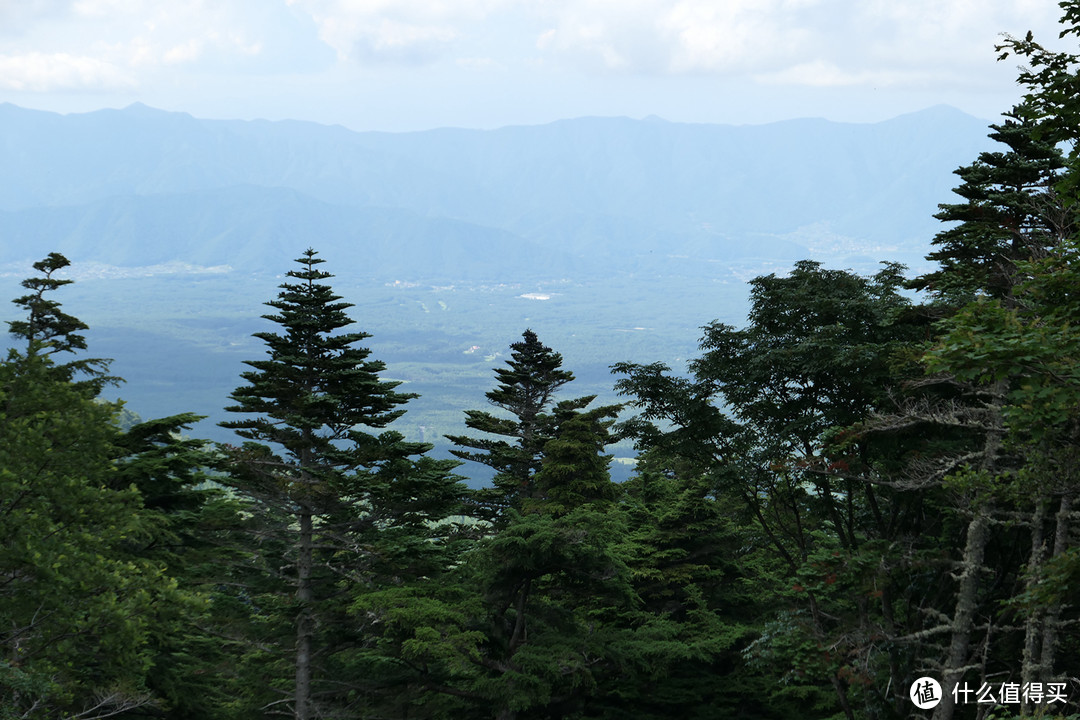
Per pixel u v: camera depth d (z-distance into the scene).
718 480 24.53
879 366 21.20
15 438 15.27
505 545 24.92
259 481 26.22
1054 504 16.89
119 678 18.06
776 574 35.31
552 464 34.78
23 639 15.06
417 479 26.59
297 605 25.38
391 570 27.20
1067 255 12.21
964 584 17.78
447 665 23.69
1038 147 18.81
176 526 26.77
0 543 14.65
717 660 33.09
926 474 18.62
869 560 18.14
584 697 30.11
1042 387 11.44
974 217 19.97
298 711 25.34
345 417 26.66
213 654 28.48
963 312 12.21
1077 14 10.80
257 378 26.44
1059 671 19.20
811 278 24.55
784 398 24.19
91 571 15.27
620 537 26.19
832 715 28.02
